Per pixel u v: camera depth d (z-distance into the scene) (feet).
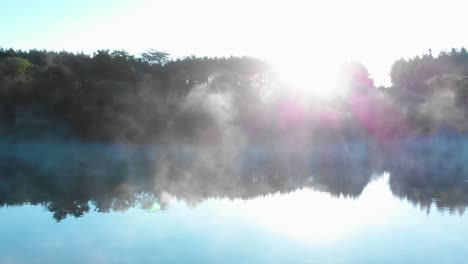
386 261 39.22
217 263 38.75
